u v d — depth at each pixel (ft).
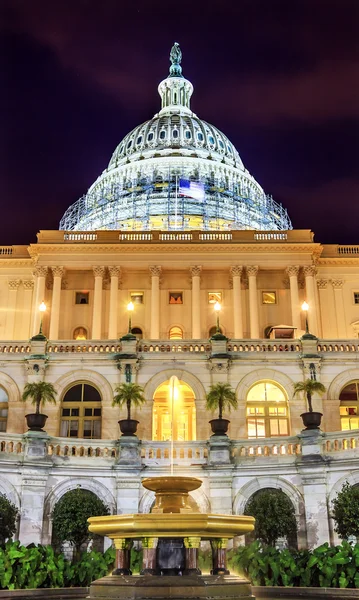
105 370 127.75
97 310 208.74
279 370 128.16
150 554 58.70
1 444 97.19
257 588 71.92
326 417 126.41
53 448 100.22
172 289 216.13
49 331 210.38
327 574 71.10
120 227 268.21
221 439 101.76
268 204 294.66
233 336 209.56
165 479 62.95
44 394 109.40
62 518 90.33
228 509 97.86
